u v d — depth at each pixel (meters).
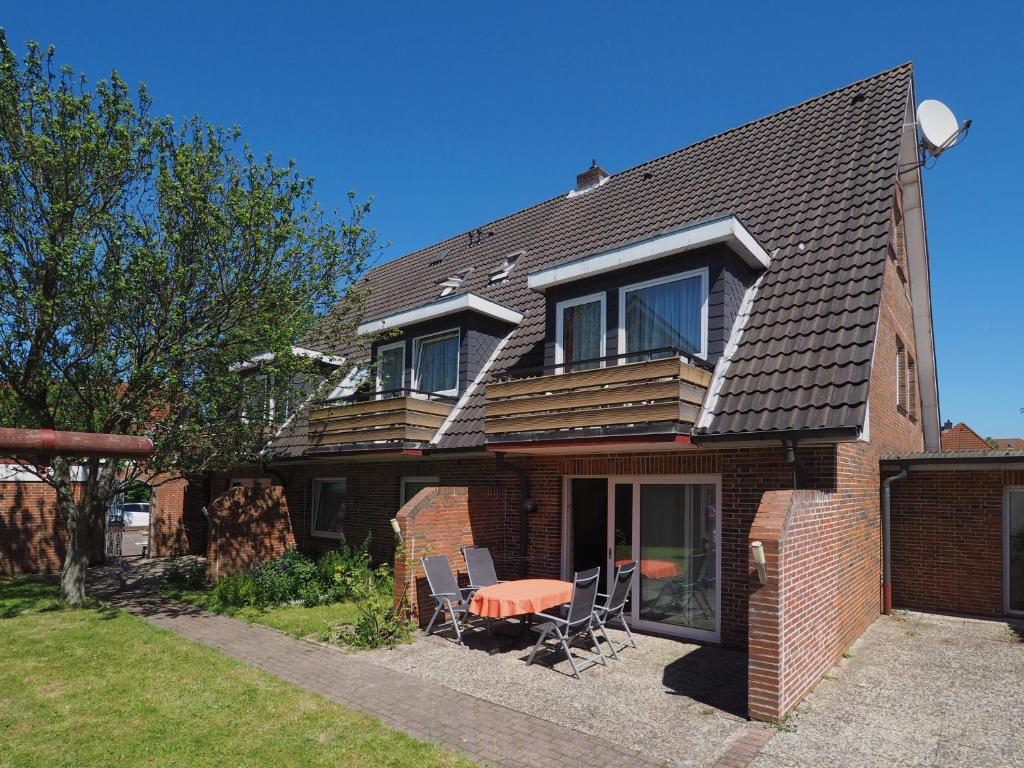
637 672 7.83
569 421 9.33
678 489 9.77
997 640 9.17
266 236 11.02
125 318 10.44
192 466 12.21
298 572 12.51
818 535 7.51
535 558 11.09
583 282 10.87
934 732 6.05
